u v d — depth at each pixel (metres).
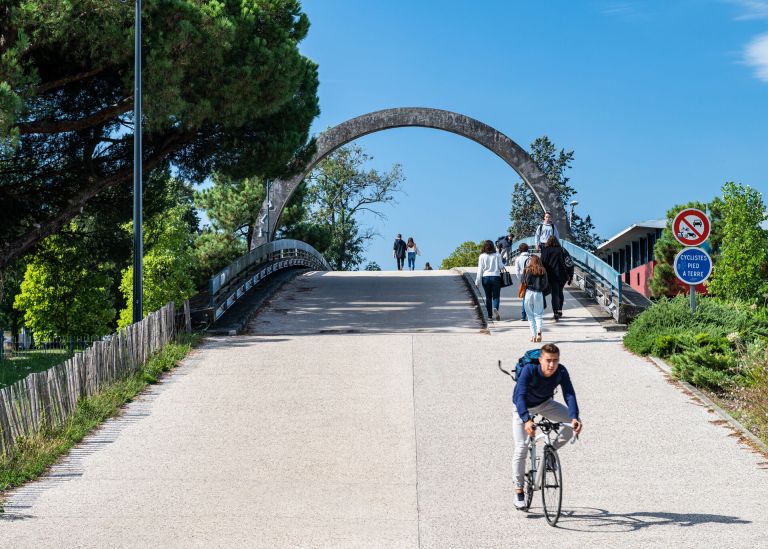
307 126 30.53
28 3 19.48
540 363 8.62
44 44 20.84
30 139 26.41
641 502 9.16
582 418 12.84
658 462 10.67
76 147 27.02
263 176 30.59
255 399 14.27
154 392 14.97
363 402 13.94
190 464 10.85
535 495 9.51
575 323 22.14
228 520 8.75
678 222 17.45
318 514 8.91
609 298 23.67
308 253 46.81
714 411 13.16
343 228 75.62
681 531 8.20
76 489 9.91
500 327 21.67
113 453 11.41
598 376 15.66
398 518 8.76
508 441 11.67
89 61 22.75
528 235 98.75
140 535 8.31
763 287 32.12
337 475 10.31
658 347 17.19
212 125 27.70
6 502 9.45
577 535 8.13
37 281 41.00
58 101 25.84
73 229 33.34
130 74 22.03
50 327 41.53
